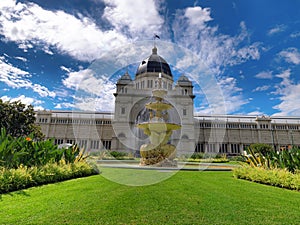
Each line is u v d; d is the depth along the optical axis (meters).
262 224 2.50
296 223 2.54
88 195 3.71
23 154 5.24
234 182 5.44
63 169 5.52
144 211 2.86
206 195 3.81
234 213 2.87
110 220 2.53
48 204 3.17
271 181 5.29
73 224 2.41
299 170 5.56
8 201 3.35
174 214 2.76
